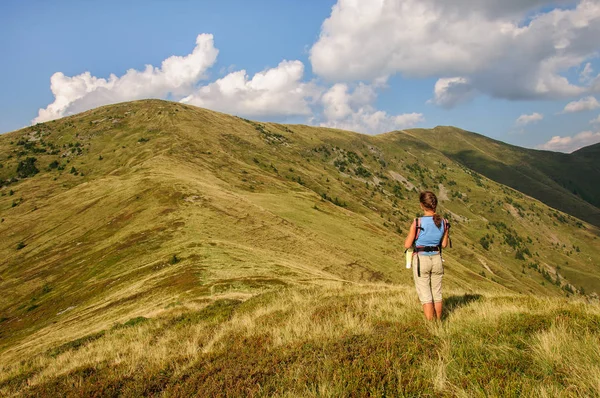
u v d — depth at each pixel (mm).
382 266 94375
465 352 5062
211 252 50406
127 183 114125
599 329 5465
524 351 4871
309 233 93250
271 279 34500
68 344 14625
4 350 38531
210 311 13148
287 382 4820
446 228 7000
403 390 4211
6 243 93000
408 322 6871
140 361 7270
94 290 50812
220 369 5723
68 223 96688
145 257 57156
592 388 3730
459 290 12188
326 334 6621
